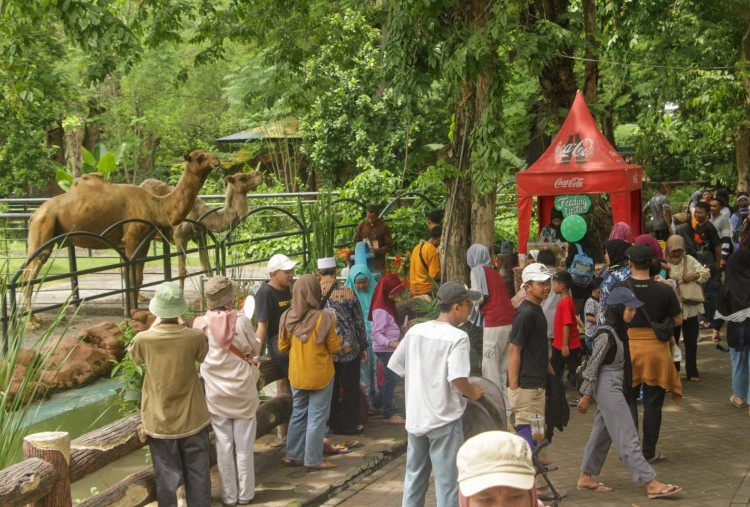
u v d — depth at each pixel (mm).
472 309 7652
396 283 8016
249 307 7230
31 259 9133
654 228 16359
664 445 7094
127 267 10812
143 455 7867
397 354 5027
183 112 34938
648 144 26500
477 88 10555
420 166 24891
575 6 18250
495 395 4945
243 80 27578
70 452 4926
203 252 11398
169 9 13242
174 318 5410
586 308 7363
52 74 19266
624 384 5895
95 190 12508
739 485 6008
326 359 6699
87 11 10430
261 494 6281
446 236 11156
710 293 11414
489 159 9789
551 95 14273
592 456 5992
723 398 8625
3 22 11055
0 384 5547
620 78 18422
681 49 20156
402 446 7512
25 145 25859
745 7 14453
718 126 23141
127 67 11797
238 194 13320
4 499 3980
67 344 10633
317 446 6746
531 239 16016
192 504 5434
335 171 24500
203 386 6066
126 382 7344
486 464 2037
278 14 14000
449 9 10578
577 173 9836
